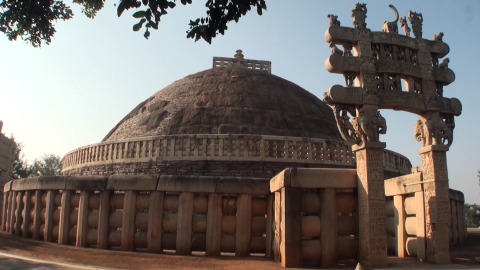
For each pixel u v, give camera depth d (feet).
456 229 55.42
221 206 43.37
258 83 98.68
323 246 35.78
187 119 86.22
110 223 46.16
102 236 45.73
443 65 41.60
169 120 87.45
